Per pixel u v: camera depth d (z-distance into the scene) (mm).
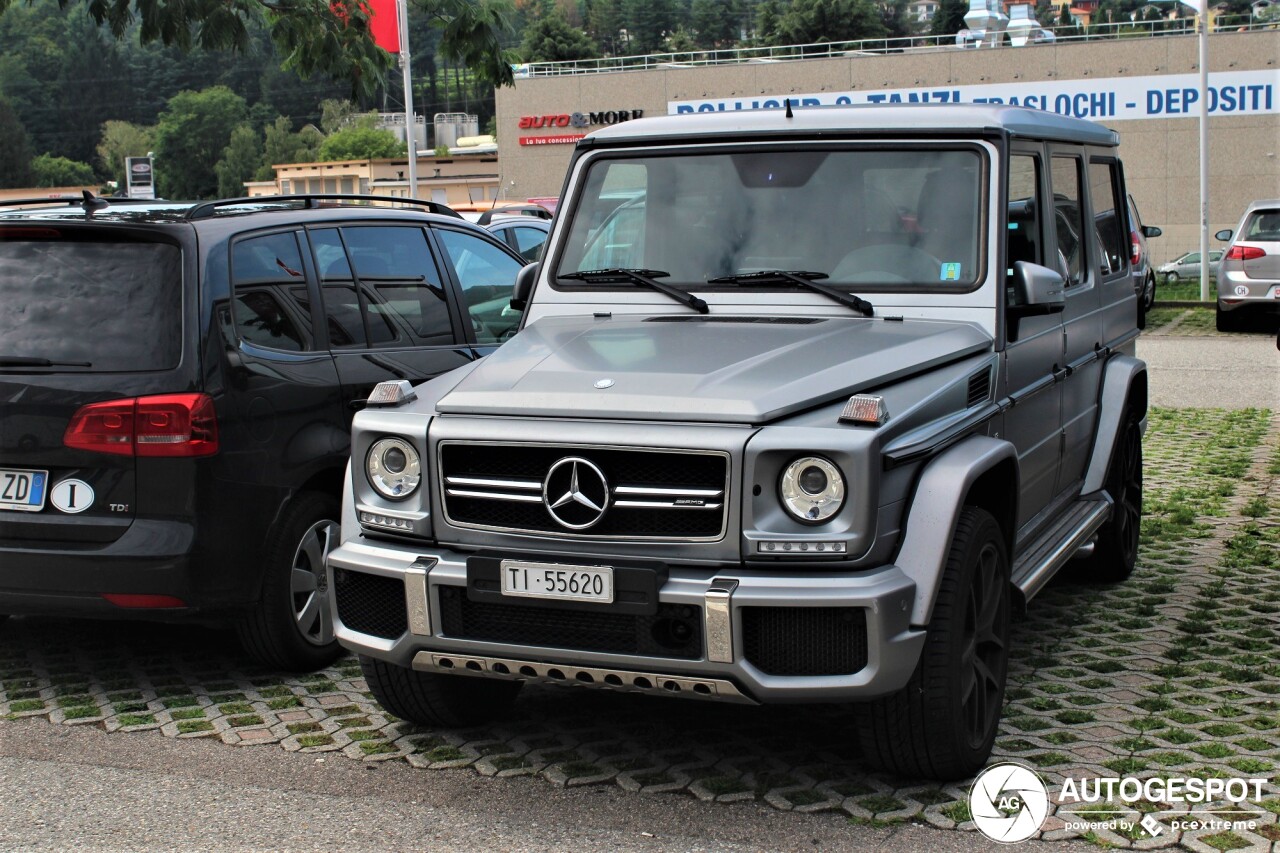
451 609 3979
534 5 141500
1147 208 45531
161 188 131375
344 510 4312
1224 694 5008
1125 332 6980
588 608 3771
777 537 3670
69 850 3820
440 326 6258
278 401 5207
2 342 5043
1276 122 44000
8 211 5695
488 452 3965
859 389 3951
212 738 4719
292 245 5562
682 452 3719
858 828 3871
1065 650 5605
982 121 4832
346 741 4668
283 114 144625
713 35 156000
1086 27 47094
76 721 4914
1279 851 3670
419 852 3766
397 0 24297
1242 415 12773
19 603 4961
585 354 4312
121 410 4867
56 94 138000
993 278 4664
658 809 4039
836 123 4980
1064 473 5867
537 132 52469
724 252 4980
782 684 3670
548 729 4773
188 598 4910
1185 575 6918
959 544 4008
